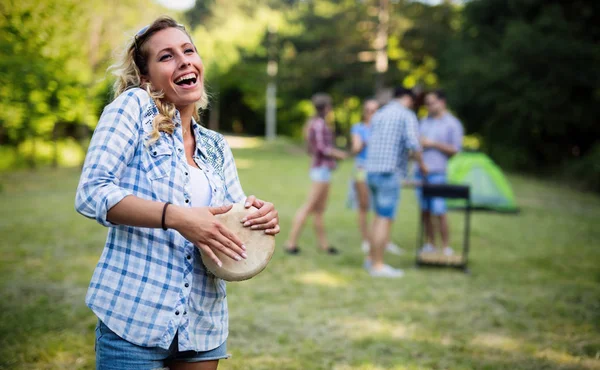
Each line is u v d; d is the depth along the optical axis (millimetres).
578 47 17094
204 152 1788
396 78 27078
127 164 1606
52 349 3369
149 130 1628
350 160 24922
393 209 5539
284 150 28000
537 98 17422
